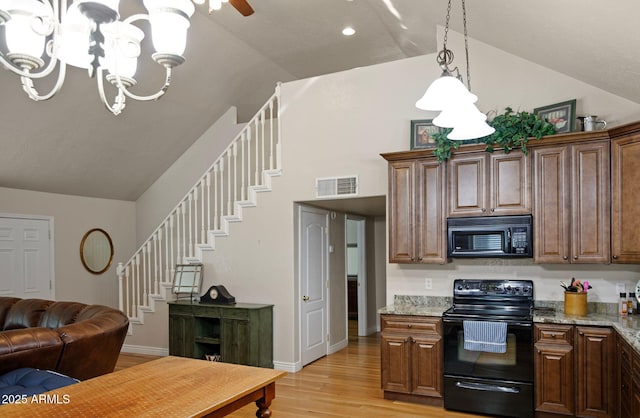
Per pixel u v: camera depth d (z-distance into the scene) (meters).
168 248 6.86
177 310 5.69
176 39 2.34
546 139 3.95
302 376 5.20
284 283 5.48
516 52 4.34
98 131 6.32
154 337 6.34
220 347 5.36
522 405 3.81
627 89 3.74
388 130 4.97
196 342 5.59
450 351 4.07
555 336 3.74
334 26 5.96
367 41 6.41
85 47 2.60
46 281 6.61
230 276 5.82
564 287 4.10
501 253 4.11
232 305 5.42
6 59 2.23
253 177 6.76
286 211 5.49
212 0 3.65
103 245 7.49
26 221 6.41
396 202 4.54
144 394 2.07
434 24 4.75
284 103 5.55
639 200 3.47
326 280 6.31
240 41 6.42
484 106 4.55
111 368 3.40
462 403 4.01
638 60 3.09
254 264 5.67
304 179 5.39
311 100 5.39
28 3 2.16
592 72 3.80
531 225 4.02
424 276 4.75
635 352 2.93
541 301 4.30
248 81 7.29
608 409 3.53
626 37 2.89
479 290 4.45
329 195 5.22
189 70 6.38
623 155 3.62
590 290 4.14
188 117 7.16
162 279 6.84
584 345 3.63
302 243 5.69
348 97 5.19
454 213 4.31
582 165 3.86
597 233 3.79
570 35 3.33
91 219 7.33
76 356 3.05
